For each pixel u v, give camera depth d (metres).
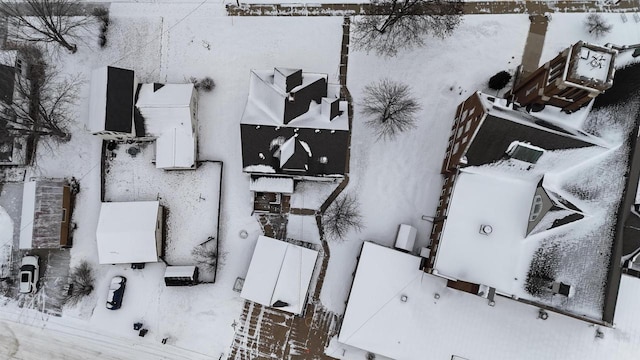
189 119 47.62
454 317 45.56
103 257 47.06
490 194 41.88
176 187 50.22
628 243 38.47
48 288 49.97
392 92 48.84
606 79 34.78
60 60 51.72
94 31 51.78
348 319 45.25
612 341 46.50
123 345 49.19
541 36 50.47
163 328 49.06
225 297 49.16
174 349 49.00
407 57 50.47
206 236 49.62
